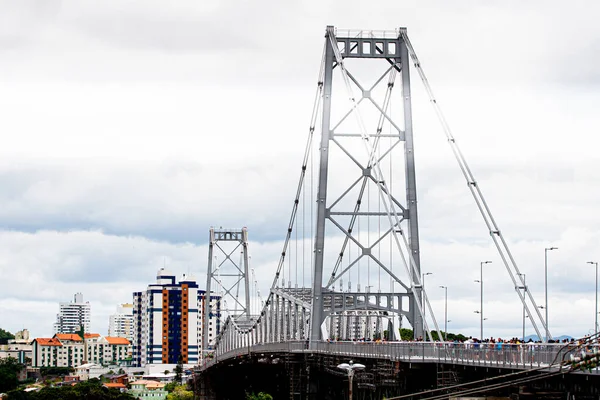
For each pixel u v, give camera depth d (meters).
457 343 108.88
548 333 123.69
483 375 103.31
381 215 168.12
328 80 171.00
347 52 169.50
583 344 84.12
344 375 150.38
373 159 164.25
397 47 168.75
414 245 163.12
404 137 165.50
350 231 169.88
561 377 91.12
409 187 164.50
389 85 171.00
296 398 182.88
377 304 165.88
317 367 174.38
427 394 113.31
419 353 119.31
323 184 170.00
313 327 169.88
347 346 150.88
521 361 94.12
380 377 132.12
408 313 164.38
